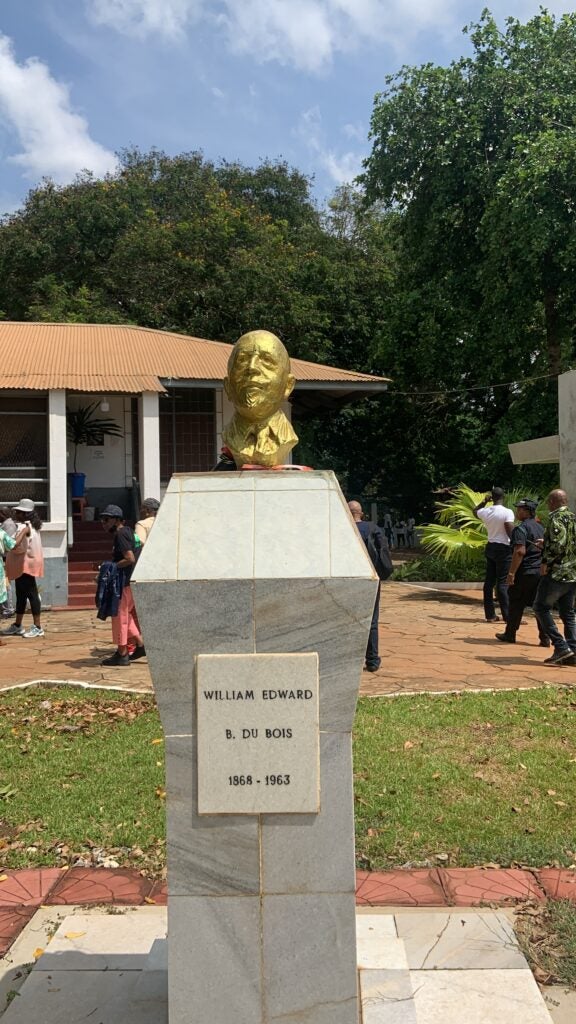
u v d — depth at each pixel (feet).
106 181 87.97
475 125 60.54
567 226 52.49
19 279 81.15
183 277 73.56
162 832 14.26
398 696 22.58
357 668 8.48
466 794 15.69
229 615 8.53
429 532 53.21
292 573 8.48
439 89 64.13
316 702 8.49
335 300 79.30
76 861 13.44
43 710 22.06
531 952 10.77
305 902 8.48
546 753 17.92
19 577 34.60
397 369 71.20
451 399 74.38
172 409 53.16
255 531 8.83
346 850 8.48
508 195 54.13
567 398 41.01
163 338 54.95
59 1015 9.45
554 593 27.04
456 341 67.05
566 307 60.44
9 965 10.63
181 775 8.59
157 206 89.51
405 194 68.64
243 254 73.46
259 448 11.05
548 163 51.44
